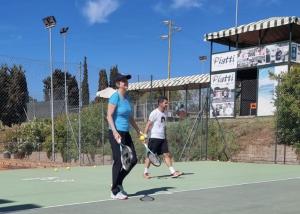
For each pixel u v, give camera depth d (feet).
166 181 36.76
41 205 25.48
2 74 72.38
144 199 27.02
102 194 29.50
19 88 73.72
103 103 72.84
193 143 66.85
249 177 40.32
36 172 43.62
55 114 85.05
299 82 60.85
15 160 74.54
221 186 33.71
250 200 27.20
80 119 64.90
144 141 29.04
